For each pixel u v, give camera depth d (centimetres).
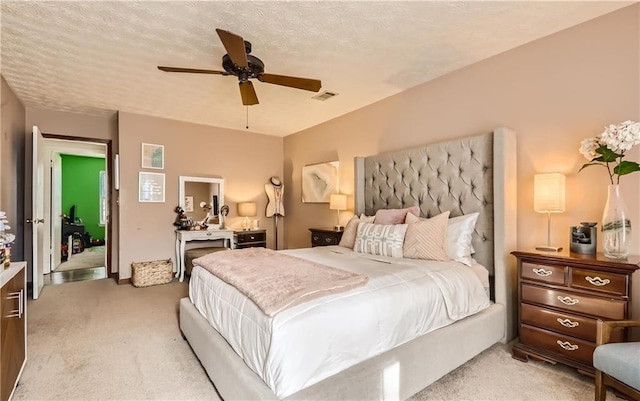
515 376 200
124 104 406
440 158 302
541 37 249
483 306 227
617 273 181
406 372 169
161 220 472
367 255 278
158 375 204
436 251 247
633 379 134
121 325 288
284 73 309
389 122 376
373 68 300
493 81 279
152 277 432
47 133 430
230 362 162
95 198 831
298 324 140
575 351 196
